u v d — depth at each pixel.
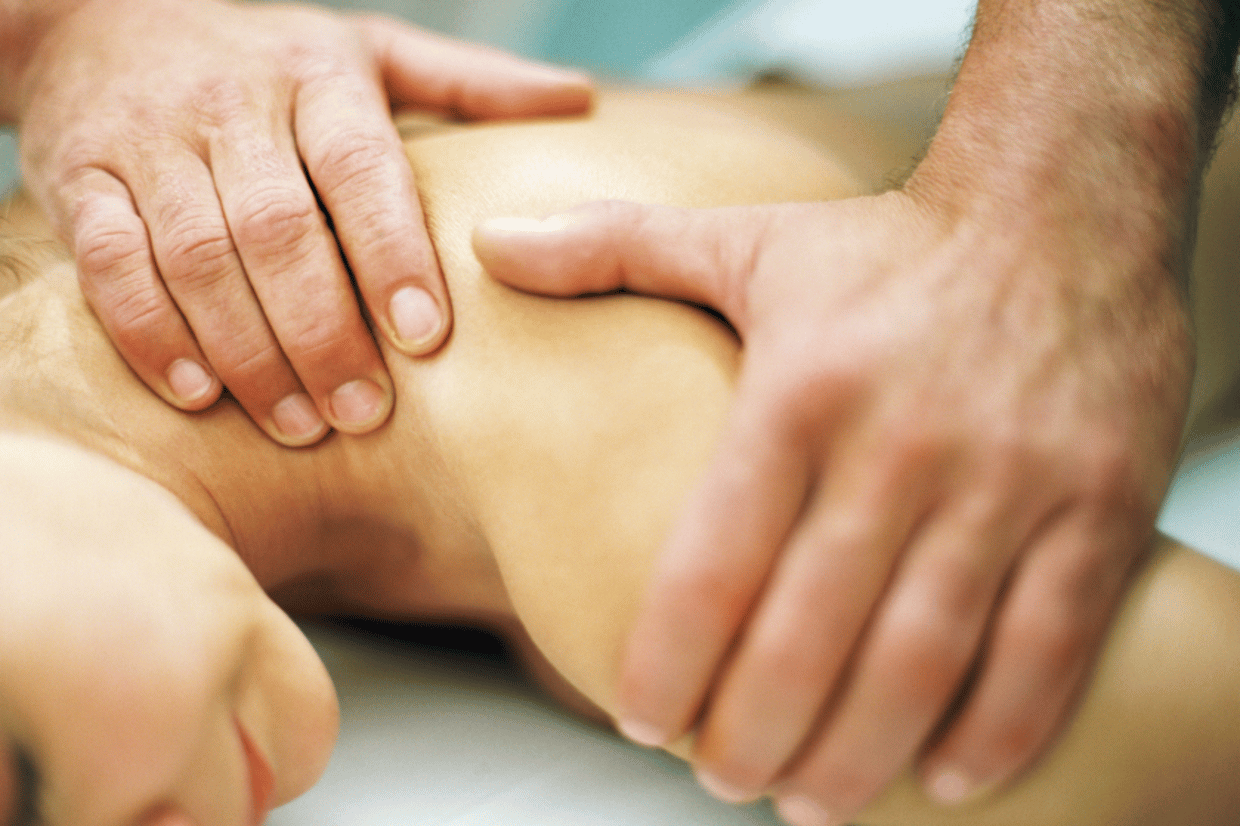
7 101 0.74
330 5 1.45
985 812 0.59
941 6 1.10
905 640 0.57
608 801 0.64
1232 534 0.74
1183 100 0.64
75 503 0.57
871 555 0.57
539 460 0.60
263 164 0.64
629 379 0.60
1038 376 0.58
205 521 0.63
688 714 0.58
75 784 0.55
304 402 0.63
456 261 0.63
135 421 0.62
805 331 0.58
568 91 0.75
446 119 0.77
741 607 0.58
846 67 1.11
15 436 0.58
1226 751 0.58
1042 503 0.58
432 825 0.63
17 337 0.63
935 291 0.59
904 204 0.61
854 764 0.58
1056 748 0.58
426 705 0.69
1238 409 0.82
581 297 0.62
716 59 1.29
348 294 0.63
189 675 0.56
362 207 0.63
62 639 0.55
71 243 0.67
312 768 0.60
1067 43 0.64
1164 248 0.62
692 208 0.63
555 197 0.65
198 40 0.69
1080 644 0.58
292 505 0.65
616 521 0.59
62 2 0.72
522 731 0.67
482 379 0.62
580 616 0.60
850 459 0.58
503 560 0.62
